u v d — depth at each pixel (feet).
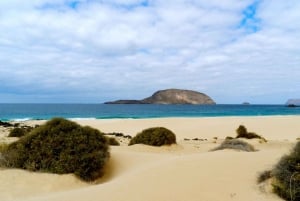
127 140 78.95
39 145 35.94
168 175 27.27
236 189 23.77
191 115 230.07
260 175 25.58
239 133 83.66
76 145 35.68
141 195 23.32
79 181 33.40
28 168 34.65
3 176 32.68
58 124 38.27
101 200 22.93
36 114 229.04
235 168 28.25
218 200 22.09
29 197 28.09
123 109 354.95
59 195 26.32
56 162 34.45
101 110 320.29
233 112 285.64
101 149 37.29
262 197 22.35
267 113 264.11
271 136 91.09
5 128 98.63
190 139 82.84
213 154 34.42
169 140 61.77
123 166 38.40
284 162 23.43
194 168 28.63
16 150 36.40
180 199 22.39
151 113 262.47
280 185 22.41
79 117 201.26
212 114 246.06
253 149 53.16
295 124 115.75
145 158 41.39
